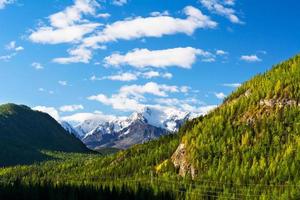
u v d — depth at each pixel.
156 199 167.00
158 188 171.75
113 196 169.38
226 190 163.88
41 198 167.38
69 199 164.50
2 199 164.62
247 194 159.00
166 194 168.25
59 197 165.00
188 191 169.50
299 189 153.25
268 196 150.88
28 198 165.88
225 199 160.25
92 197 169.12
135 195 169.12
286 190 153.25
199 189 168.62
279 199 148.75
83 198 168.75
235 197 162.25
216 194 167.50
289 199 147.50
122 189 171.12
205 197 165.62
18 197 166.38
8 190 168.00
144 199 167.50
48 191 168.88
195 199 165.12
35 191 167.38
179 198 167.12
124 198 168.88
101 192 170.00
